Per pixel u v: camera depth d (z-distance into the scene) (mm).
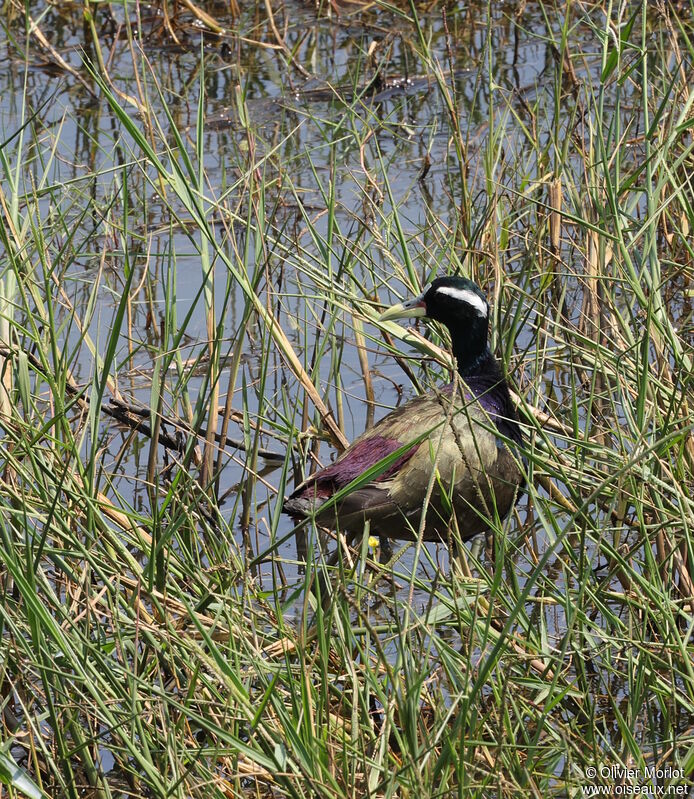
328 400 12406
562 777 7348
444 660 7316
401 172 17406
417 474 10156
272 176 17109
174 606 8812
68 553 8320
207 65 21391
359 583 8227
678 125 10188
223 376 14133
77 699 8117
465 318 10977
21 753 8680
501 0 22844
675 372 9602
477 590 7441
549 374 13461
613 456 9242
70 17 23125
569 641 7988
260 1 23688
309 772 6793
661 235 14039
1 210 10891
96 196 17031
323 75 20703
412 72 20672
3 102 20125
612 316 11500
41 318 10070
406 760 6969
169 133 18891
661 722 8414
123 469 12586
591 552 10656
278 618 8383
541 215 13227
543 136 17172
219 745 7484
